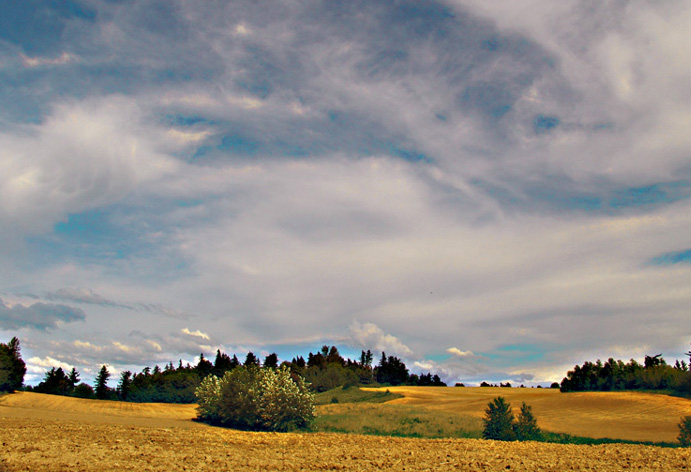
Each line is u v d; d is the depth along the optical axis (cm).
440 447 2416
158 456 1688
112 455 1630
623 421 5431
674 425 5075
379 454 2092
